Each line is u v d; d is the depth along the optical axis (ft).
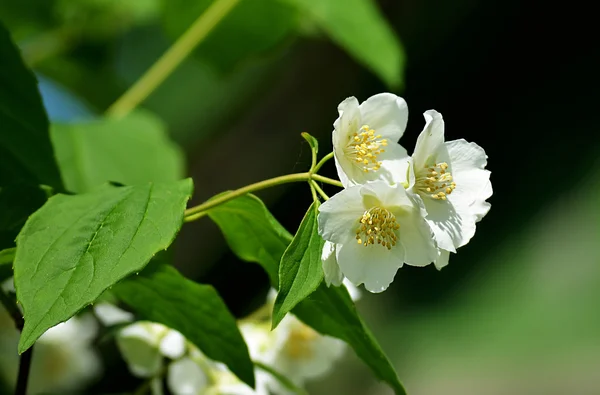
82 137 2.18
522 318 3.29
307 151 1.77
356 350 1.73
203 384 1.97
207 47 2.67
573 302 3.24
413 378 3.34
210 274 3.26
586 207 3.47
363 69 3.51
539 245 3.49
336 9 2.37
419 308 3.53
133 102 2.36
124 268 1.58
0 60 1.85
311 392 3.50
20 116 1.86
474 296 3.49
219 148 3.44
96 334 2.12
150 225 1.61
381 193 1.63
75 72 3.01
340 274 1.65
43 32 2.87
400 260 1.65
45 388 2.17
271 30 2.66
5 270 1.76
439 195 1.68
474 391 3.19
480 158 1.70
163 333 1.95
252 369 1.80
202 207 1.69
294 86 3.51
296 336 2.01
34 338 1.54
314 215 1.62
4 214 1.73
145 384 1.97
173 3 2.56
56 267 1.58
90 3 2.83
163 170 2.21
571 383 3.05
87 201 1.64
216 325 1.77
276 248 1.74
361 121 1.70
